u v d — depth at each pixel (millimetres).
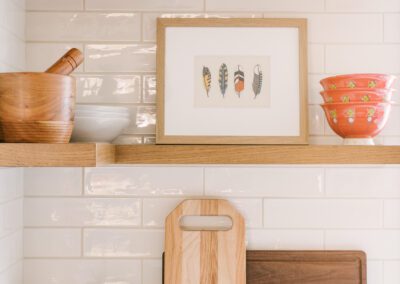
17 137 869
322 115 1195
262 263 1171
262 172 1196
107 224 1188
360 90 1032
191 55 1172
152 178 1192
